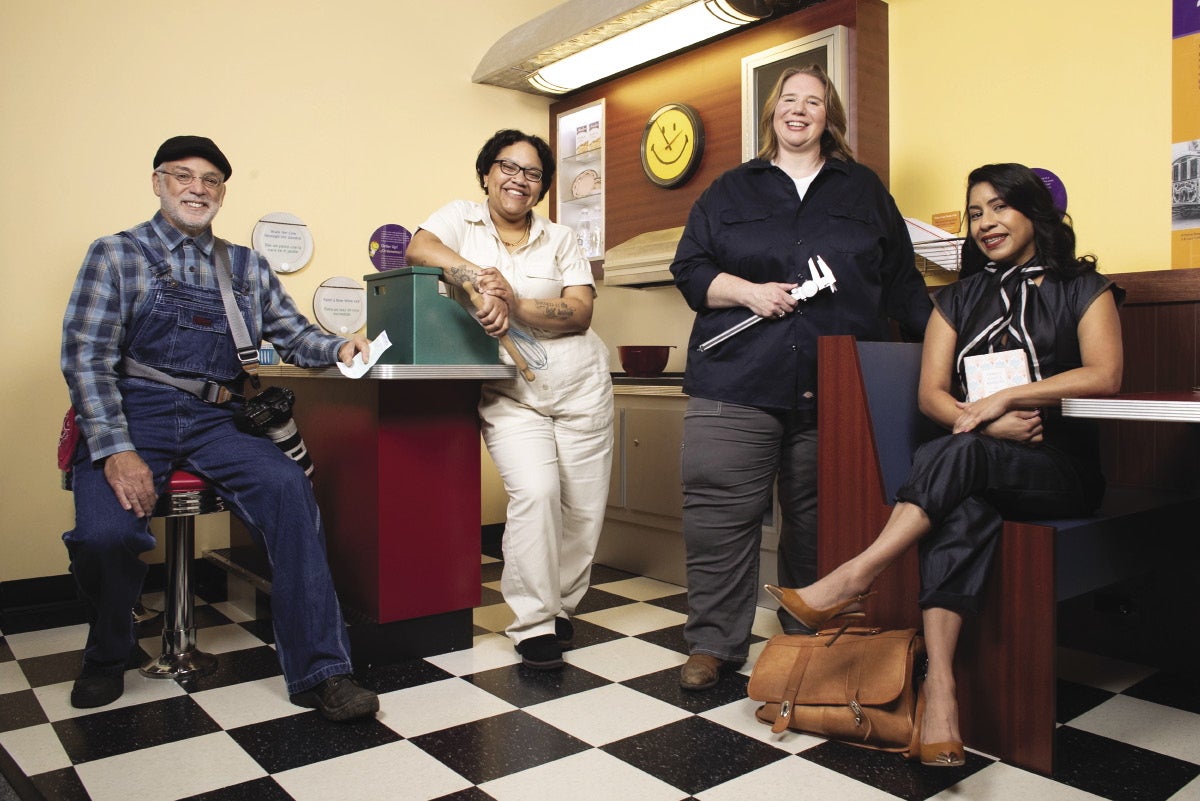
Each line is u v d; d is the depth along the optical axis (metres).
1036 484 1.93
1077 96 2.99
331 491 2.74
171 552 2.44
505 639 2.76
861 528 2.15
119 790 1.72
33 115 3.20
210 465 2.31
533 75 4.21
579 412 2.57
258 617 2.91
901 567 2.07
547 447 2.52
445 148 4.23
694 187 3.91
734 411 2.34
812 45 3.37
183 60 3.51
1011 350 2.10
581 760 1.86
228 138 3.62
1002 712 1.87
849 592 1.81
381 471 2.46
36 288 3.21
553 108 4.63
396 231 4.06
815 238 2.33
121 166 3.38
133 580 2.19
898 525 1.81
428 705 2.18
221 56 3.60
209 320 2.39
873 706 1.88
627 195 4.25
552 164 2.60
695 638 2.38
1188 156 2.74
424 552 2.54
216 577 3.59
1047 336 2.08
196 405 2.36
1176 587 2.42
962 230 3.29
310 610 2.14
